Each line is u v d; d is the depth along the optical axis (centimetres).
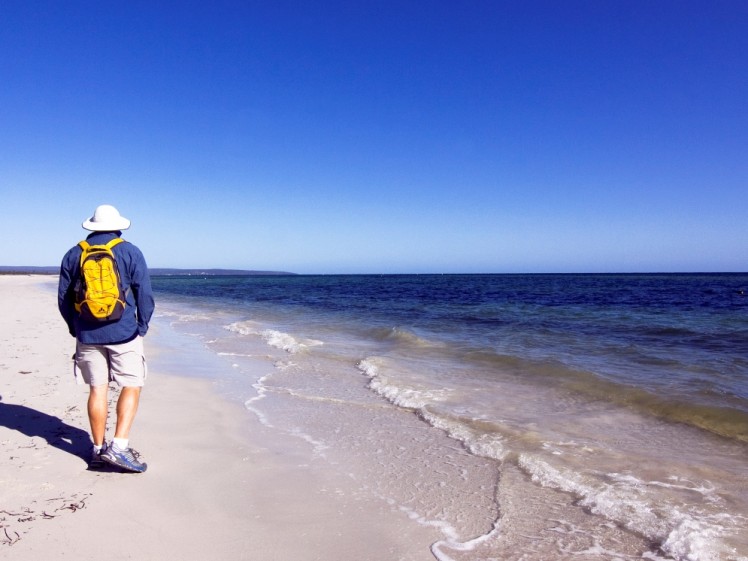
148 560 263
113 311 356
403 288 4934
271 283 7919
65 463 387
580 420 549
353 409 599
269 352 1032
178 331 1456
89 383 380
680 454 448
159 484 361
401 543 294
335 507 339
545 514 334
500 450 450
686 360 880
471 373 792
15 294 2912
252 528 304
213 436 483
